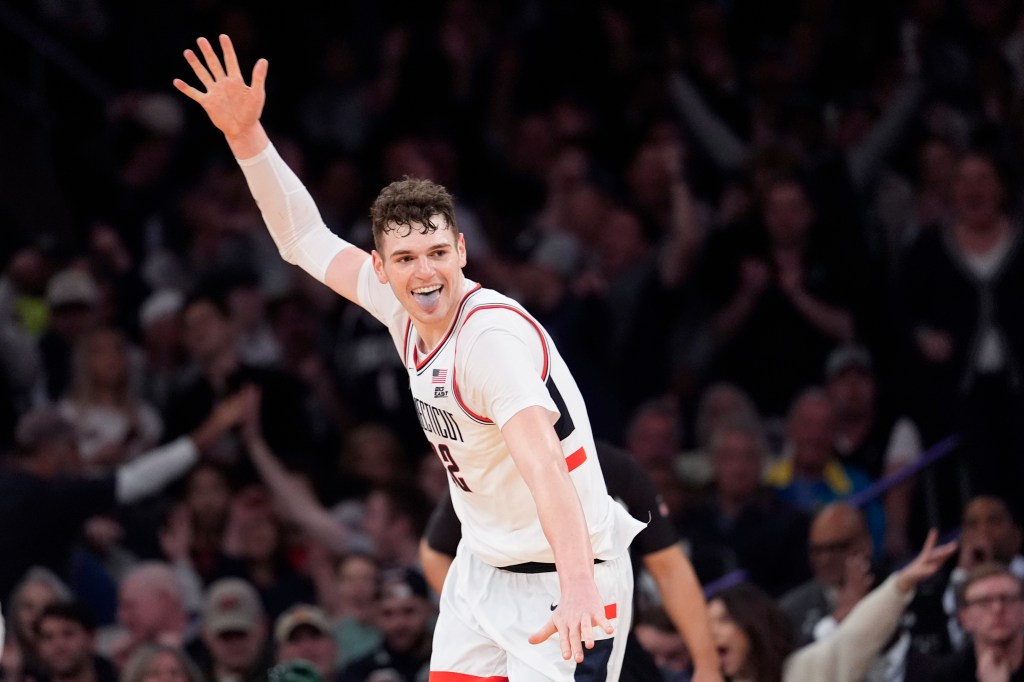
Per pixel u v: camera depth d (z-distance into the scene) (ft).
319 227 32.40
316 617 48.19
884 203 72.54
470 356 27.27
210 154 86.74
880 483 56.59
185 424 65.51
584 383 66.49
